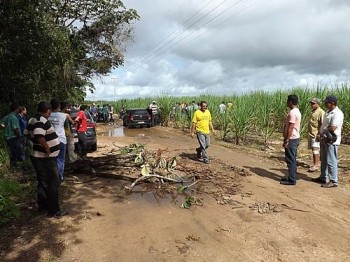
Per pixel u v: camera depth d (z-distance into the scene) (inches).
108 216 237.3
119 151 442.9
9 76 528.7
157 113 1035.3
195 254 186.9
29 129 233.0
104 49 859.4
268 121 600.4
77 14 770.2
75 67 780.6
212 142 601.0
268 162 427.8
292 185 317.1
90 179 327.0
